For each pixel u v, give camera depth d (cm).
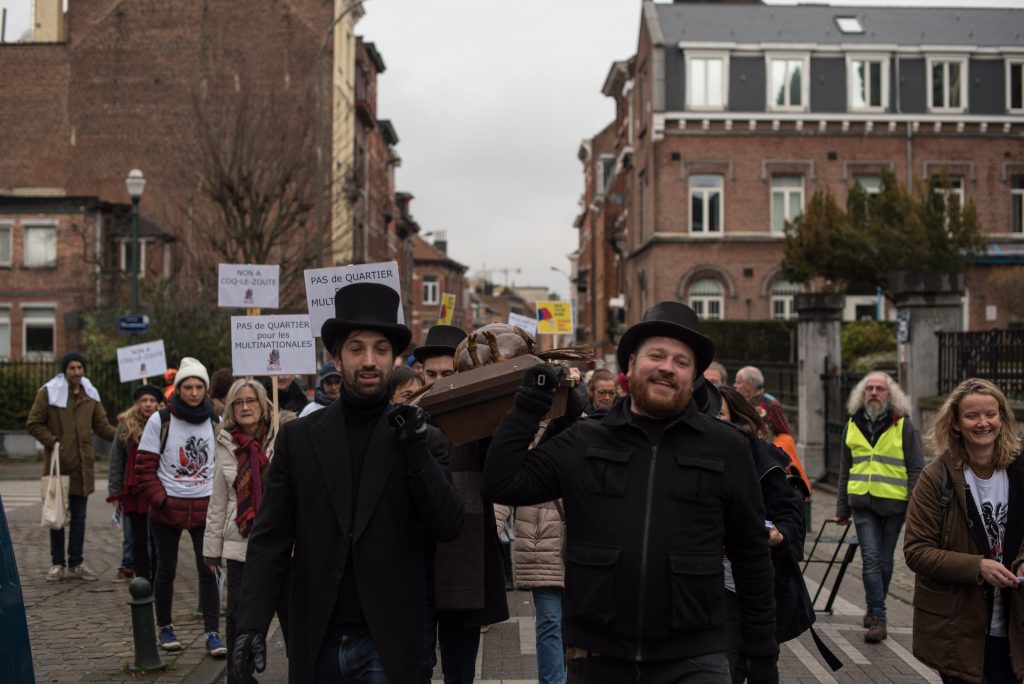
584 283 7581
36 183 4169
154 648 734
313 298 740
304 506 418
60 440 1081
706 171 3897
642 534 378
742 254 3891
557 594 621
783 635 500
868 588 838
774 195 3922
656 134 3894
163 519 782
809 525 1219
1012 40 3962
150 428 791
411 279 7425
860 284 2908
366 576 407
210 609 779
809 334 1959
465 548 514
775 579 500
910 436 844
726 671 379
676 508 381
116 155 4147
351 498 415
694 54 3909
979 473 504
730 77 3909
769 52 3909
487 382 488
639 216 4378
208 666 743
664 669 377
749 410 512
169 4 4150
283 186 3114
